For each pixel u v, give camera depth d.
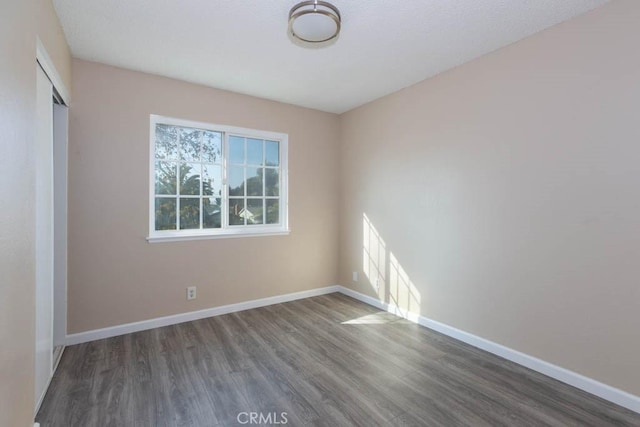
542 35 2.23
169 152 3.19
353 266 4.06
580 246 2.07
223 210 3.49
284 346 2.68
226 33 2.29
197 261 3.27
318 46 2.36
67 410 1.84
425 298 3.12
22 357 1.40
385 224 3.58
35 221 1.56
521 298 2.38
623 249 1.89
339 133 4.27
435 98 3.01
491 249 2.57
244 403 1.92
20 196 1.36
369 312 3.52
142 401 1.93
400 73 2.97
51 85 2.07
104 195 2.79
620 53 1.88
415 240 3.22
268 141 3.82
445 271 2.93
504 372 2.28
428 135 3.08
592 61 2.00
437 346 2.70
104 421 1.75
